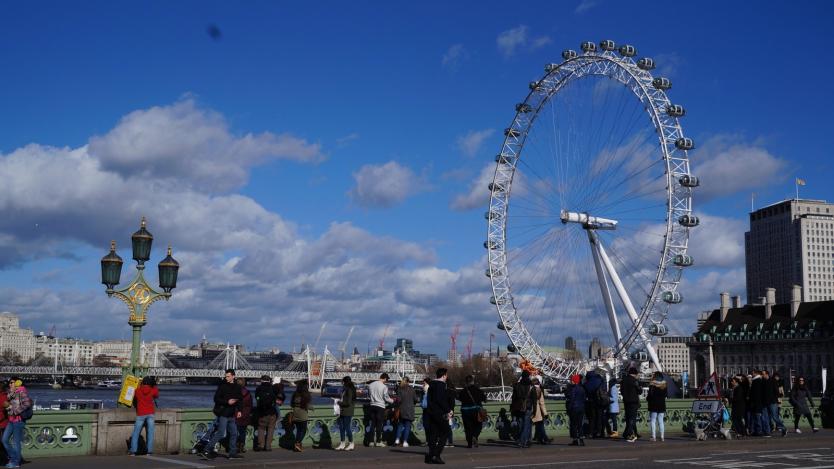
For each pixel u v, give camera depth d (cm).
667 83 8288
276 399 3581
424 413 3416
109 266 3553
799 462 3303
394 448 3712
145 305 3619
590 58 9006
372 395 3862
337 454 3425
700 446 4044
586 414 4406
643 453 3731
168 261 3669
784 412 5328
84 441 3234
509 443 4000
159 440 3353
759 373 4500
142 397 3256
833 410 5272
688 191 8212
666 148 8231
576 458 3506
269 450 3550
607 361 8975
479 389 3778
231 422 3250
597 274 9194
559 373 9544
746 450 3903
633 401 4119
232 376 3275
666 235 8181
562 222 9075
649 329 8325
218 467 2934
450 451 3569
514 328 9712
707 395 4422
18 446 2880
